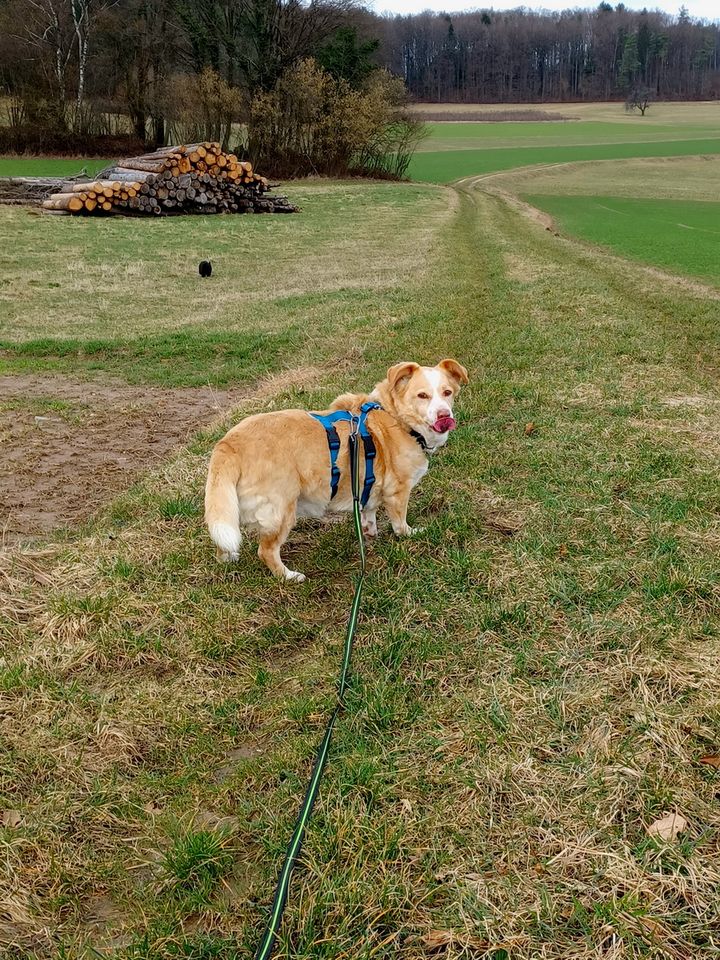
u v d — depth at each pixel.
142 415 8.05
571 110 124.50
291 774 2.97
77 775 3.02
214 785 3.00
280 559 4.67
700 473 5.42
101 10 50.44
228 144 51.62
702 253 22.23
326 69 53.09
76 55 51.72
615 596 3.97
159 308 13.59
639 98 121.44
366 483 4.53
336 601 4.25
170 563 4.55
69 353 10.63
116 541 4.84
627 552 4.44
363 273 16.95
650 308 13.60
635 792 2.74
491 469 5.77
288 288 15.28
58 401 8.44
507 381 8.17
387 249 21.14
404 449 4.69
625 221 32.94
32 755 3.09
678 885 2.39
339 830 2.64
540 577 4.20
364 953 2.25
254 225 26.31
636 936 2.25
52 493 5.93
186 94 48.38
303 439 4.33
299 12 51.75
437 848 2.58
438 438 4.71
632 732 3.02
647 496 5.15
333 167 52.94
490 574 4.29
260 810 2.83
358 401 4.83
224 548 4.00
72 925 2.49
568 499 5.16
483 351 9.77
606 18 139.50
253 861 2.66
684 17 146.75
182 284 15.92
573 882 2.44
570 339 10.23
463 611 3.97
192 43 51.31
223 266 18.28
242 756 3.16
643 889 2.38
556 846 2.57
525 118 113.00
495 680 3.40
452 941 2.28
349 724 3.21
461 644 3.71
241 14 50.03
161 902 2.53
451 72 130.50
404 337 10.38
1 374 9.55
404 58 126.75
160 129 53.25
